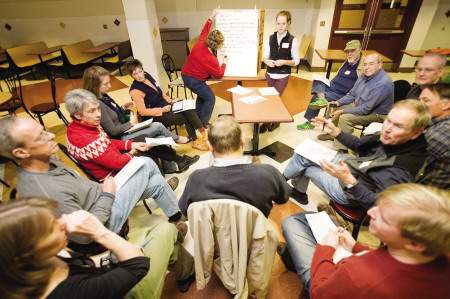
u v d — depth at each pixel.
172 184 2.28
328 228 1.26
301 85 4.95
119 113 2.35
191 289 1.49
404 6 4.96
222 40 2.82
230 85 4.98
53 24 6.27
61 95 4.86
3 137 1.06
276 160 2.70
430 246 0.58
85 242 1.25
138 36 4.09
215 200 1.02
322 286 0.80
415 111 1.16
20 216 0.62
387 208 0.64
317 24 5.30
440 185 1.39
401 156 1.27
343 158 1.67
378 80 2.47
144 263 0.90
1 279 0.60
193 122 2.87
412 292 0.62
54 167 1.30
